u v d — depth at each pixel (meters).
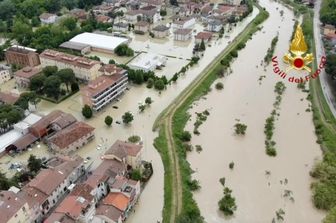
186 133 174.50
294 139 175.62
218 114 196.50
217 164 159.75
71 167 144.75
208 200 141.25
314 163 158.75
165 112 195.50
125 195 131.62
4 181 138.62
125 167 146.62
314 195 140.12
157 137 175.62
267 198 141.75
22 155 164.00
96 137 176.38
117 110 199.25
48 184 134.00
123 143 154.62
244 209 136.88
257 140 175.00
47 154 164.12
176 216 132.38
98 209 126.44
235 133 180.12
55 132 175.50
